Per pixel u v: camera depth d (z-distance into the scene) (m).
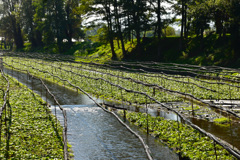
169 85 31.94
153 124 17.55
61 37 86.94
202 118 19.23
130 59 60.53
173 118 19.42
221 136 15.40
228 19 46.75
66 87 33.34
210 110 21.20
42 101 23.97
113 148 14.30
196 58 49.34
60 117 19.80
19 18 104.06
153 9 56.91
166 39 63.19
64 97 27.80
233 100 24.62
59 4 84.62
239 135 15.45
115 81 35.09
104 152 13.77
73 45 90.25
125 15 58.09
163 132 15.95
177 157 13.05
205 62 46.88
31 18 101.12
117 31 60.38
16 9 103.00
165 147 14.28
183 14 55.53
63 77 39.62
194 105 22.92
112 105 23.59
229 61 43.50
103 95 28.06
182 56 53.56
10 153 11.96
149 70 47.78
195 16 50.31
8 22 107.25
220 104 22.86
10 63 58.25
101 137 15.83
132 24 57.44
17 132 14.81
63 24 85.69
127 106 23.58
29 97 24.77
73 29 92.50
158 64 47.91
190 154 12.59
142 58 59.56
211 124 17.83
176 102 24.39
